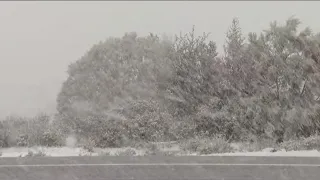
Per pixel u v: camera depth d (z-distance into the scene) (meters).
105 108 48.62
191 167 24.36
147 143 34.34
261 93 38.25
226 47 42.91
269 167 23.91
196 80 42.34
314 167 23.67
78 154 31.58
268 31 40.78
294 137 35.41
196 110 40.84
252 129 36.62
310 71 37.69
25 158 28.41
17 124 39.53
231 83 40.56
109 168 24.48
